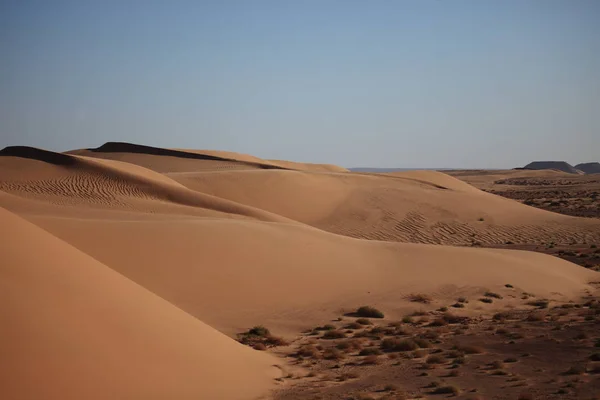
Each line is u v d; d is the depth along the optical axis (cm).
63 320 1019
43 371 891
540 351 1820
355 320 2361
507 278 3238
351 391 1326
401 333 2130
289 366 1612
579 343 1925
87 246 2531
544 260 3772
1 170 5309
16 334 913
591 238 5688
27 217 2747
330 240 3488
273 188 6825
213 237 2964
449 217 6381
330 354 1775
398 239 5706
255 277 2703
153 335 1216
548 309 2691
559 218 6569
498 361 1625
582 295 3120
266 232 3278
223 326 2158
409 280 3034
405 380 1465
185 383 1133
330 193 7006
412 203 6788
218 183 6788
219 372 1279
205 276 2584
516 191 14662
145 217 3469
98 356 1010
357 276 2997
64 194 4728
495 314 2516
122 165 5906
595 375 1496
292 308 2481
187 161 10581
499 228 6081
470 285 3044
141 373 1063
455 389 1324
